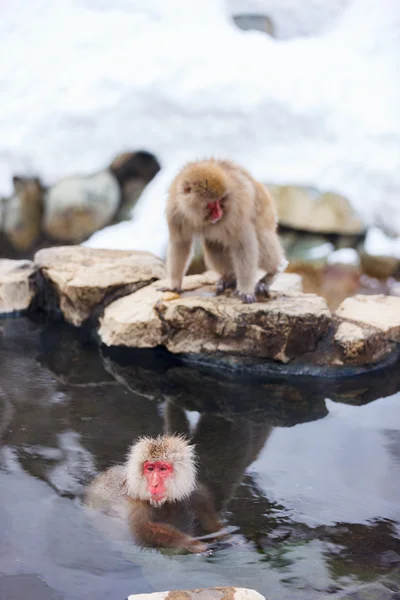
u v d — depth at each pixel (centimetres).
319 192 866
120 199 921
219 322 541
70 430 432
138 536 327
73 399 480
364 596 290
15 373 522
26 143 898
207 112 920
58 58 973
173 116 923
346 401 492
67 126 910
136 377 524
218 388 511
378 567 309
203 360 554
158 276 634
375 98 938
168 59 948
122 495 360
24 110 928
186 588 293
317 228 855
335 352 536
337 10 1106
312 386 518
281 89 932
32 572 300
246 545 323
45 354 562
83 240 896
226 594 279
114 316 577
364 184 877
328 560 313
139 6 1046
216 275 633
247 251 525
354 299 604
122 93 921
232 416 464
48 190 895
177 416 461
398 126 909
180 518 342
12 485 366
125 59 958
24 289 643
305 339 534
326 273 823
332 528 338
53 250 689
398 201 863
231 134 917
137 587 293
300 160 902
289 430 445
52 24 1021
